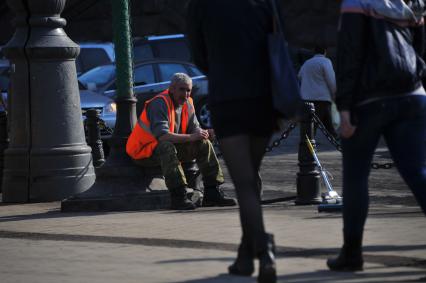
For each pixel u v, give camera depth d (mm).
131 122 27453
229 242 18234
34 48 29797
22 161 29891
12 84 30375
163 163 25641
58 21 30406
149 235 19703
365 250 16609
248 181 13508
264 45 13594
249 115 13477
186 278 14422
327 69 43375
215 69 13609
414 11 14133
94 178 30594
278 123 14133
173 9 86438
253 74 13477
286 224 20844
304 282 13703
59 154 29812
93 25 87938
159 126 25906
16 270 15977
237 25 13562
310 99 43719
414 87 14062
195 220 22281
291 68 13430
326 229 19750
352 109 14000
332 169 37062
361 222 14383
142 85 54031
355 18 13727
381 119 13992
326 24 81562
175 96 26188
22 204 29250
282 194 30625
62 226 22188
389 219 21312
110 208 26062
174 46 63812
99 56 60750
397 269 14719
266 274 12953
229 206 26281
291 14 82125
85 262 16500
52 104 30031
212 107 13664
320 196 26938
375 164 26969
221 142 13648
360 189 14297
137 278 14680
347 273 14438
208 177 26422
